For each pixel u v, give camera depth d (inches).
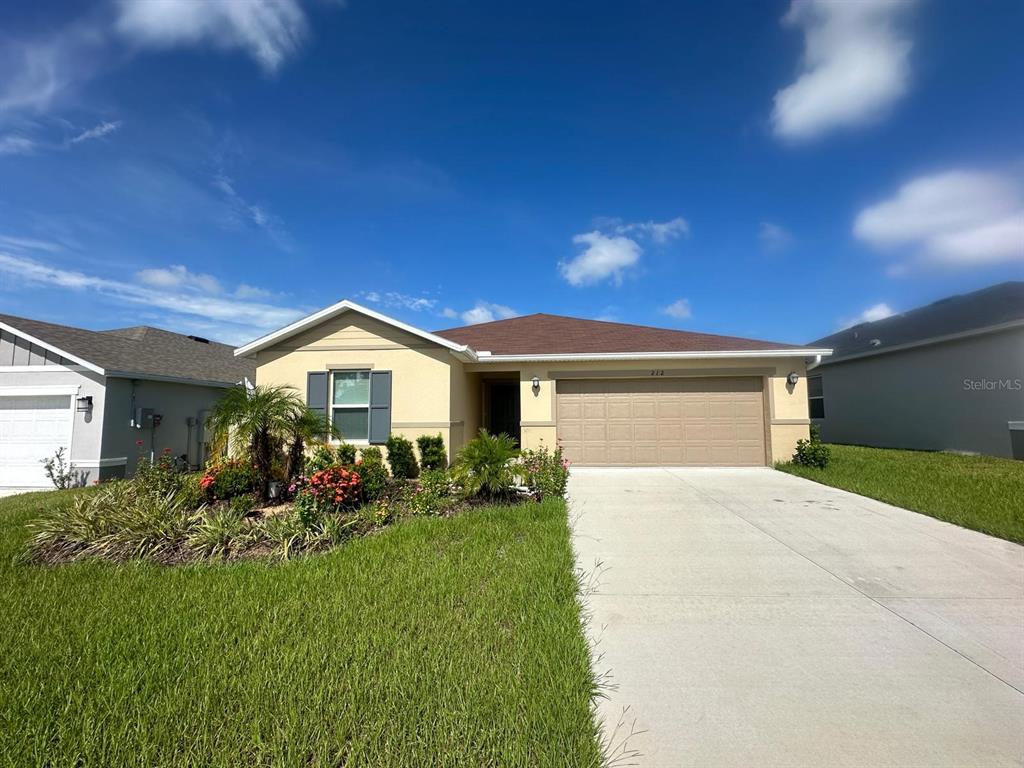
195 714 105.2
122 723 102.3
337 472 296.2
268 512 289.0
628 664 133.6
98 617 155.6
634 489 380.5
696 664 133.3
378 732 99.0
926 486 366.6
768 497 347.6
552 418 515.5
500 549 226.5
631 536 254.8
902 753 98.2
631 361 508.7
